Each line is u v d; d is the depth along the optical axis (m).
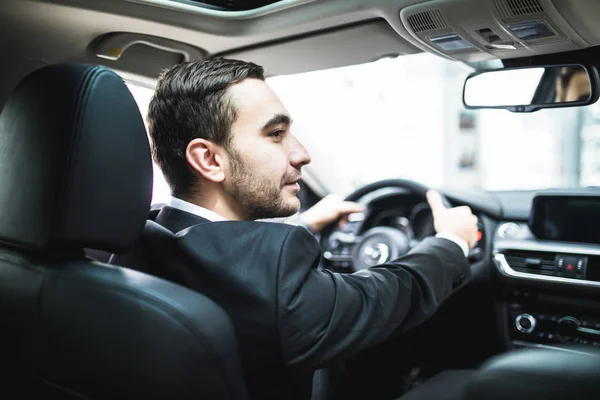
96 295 0.92
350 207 1.99
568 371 0.69
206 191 1.26
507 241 2.11
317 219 1.97
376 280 1.24
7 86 1.87
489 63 1.92
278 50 1.91
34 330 0.99
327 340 1.10
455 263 1.43
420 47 1.72
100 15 1.63
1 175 1.02
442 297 1.37
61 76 0.99
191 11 1.68
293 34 1.77
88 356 0.94
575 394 0.66
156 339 0.89
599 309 2.00
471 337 2.28
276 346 1.07
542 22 1.45
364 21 1.67
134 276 0.97
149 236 1.19
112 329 0.91
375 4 1.55
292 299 1.06
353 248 2.30
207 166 1.22
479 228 2.17
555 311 2.09
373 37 1.76
